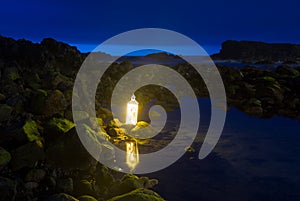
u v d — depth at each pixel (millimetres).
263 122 12117
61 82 12078
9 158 6273
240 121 12164
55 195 5309
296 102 14758
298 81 17219
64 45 22094
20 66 16609
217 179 6891
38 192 5977
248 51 54469
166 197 6094
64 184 6020
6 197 5434
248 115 13234
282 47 56188
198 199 6043
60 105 9336
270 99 15312
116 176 6969
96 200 5535
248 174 7168
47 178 6223
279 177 7031
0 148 6305
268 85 16609
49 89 12031
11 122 8352
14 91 10805
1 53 18359
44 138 7453
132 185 6023
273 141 9609
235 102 15578
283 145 9227
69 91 10766
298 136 10156
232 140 9680
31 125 7402
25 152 6379
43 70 16188
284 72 20359
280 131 10773
